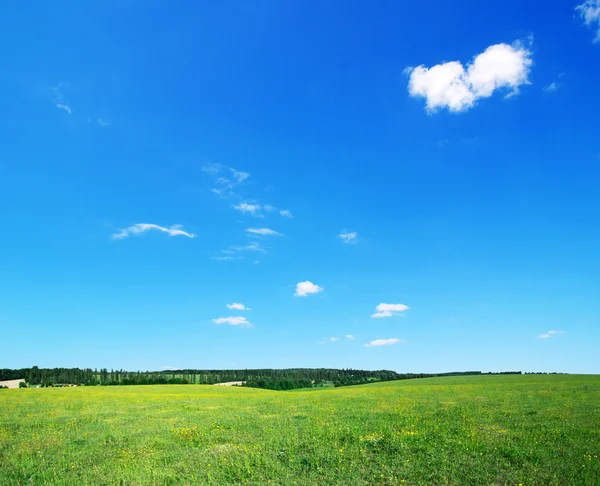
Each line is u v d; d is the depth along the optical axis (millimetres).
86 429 24906
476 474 13242
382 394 50656
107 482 13789
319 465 14867
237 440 19875
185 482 13570
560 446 16609
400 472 13602
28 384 145750
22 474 15008
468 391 51531
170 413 33094
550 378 90062
